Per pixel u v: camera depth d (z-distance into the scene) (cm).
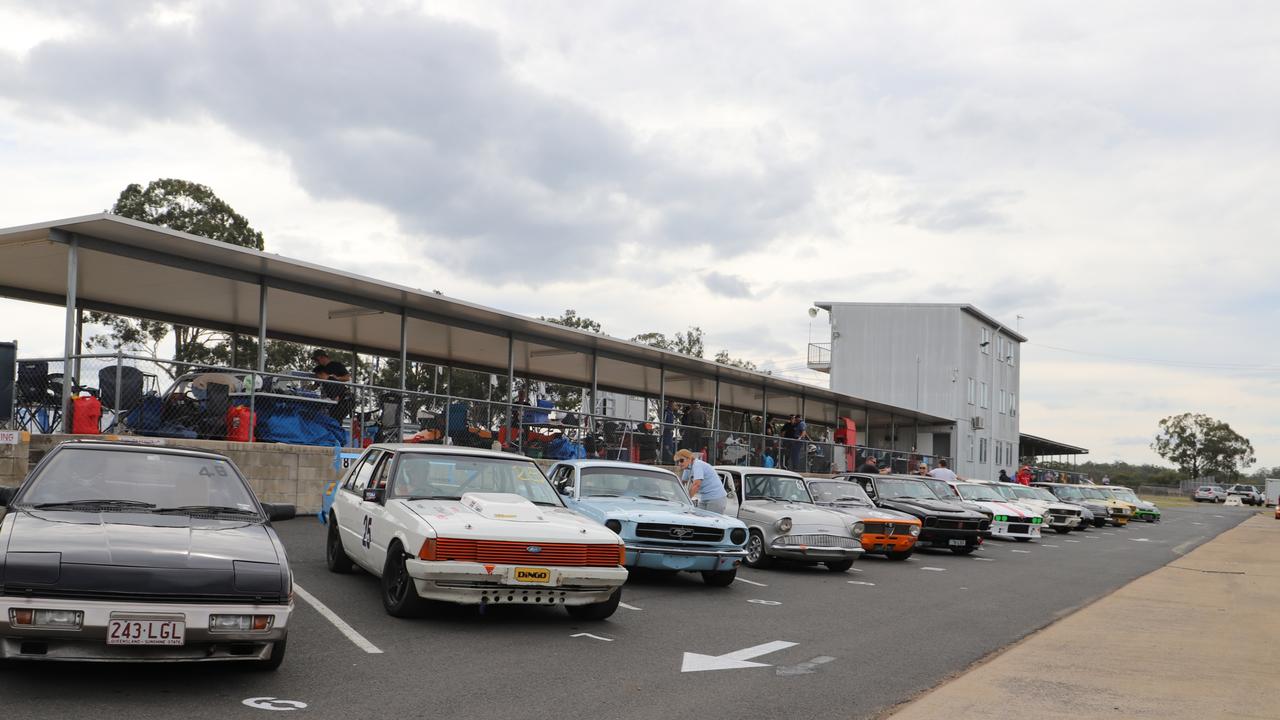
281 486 1523
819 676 775
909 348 5538
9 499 692
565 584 851
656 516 1174
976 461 5694
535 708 627
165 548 618
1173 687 771
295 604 904
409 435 1738
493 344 2506
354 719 579
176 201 3569
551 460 1877
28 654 564
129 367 1388
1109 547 2441
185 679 640
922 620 1090
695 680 733
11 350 1347
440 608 927
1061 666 845
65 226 1403
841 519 1512
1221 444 11981
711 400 3756
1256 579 1692
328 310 2089
